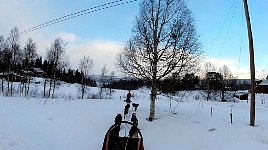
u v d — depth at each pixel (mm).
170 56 17359
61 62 56125
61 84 76812
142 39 17812
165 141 12078
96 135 12523
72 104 25062
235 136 11898
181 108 23234
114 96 54969
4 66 59094
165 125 15453
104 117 17516
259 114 22344
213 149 10414
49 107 21312
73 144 10523
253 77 14133
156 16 17609
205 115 19000
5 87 57031
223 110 23266
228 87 75000
